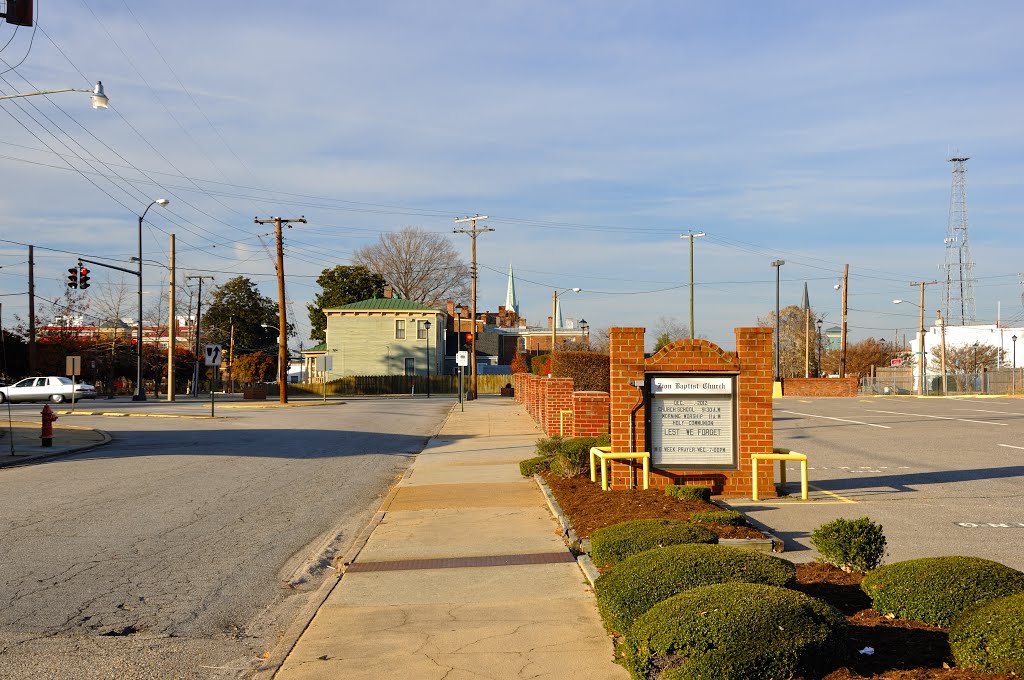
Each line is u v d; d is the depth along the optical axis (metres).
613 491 12.99
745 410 13.79
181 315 99.31
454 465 20.05
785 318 108.88
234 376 94.50
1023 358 89.94
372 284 97.56
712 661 4.72
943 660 5.11
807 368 81.69
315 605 7.89
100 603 8.08
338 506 14.20
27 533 11.41
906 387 77.62
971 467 17.61
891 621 5.92
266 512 13.39
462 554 10.05
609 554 7.86
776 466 18.25
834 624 4.96
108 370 73.00
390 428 32.25
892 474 16.62
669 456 13.85
